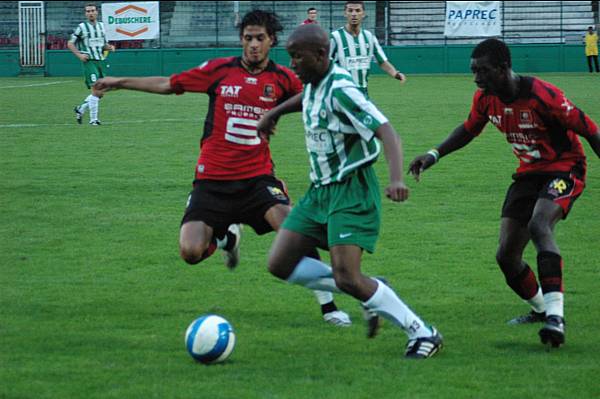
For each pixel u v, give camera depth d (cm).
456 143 1711
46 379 1370
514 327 1694
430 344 1488
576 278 2083
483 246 2427
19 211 2906
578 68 10531
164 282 2055
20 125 5509
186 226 1775
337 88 1406
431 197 3162
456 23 10650
